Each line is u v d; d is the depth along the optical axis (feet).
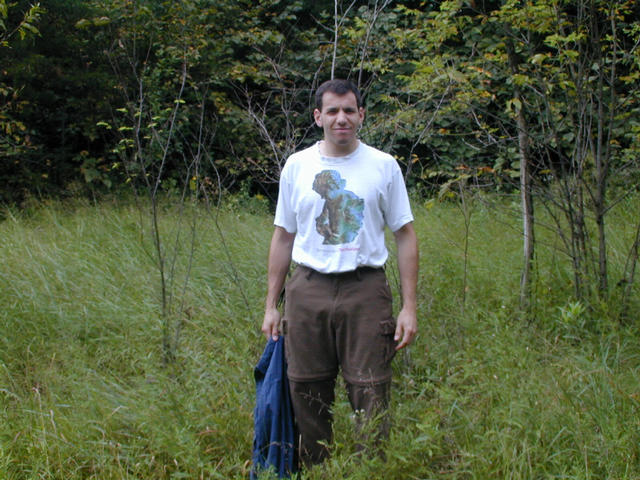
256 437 8.10
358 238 7.40
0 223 21.59
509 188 21.21
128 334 12.66
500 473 7.61
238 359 10.77
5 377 10.84
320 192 7.45
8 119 24.58
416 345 11.23
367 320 7.45
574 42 12.16
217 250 17.06
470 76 12.25
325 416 8.11
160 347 11.95
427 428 7.50
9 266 15.28
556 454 7.54
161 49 22.20
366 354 7.48
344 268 7.38
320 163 7.54
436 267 14.46
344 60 16.56
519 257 14.97
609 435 7.78
